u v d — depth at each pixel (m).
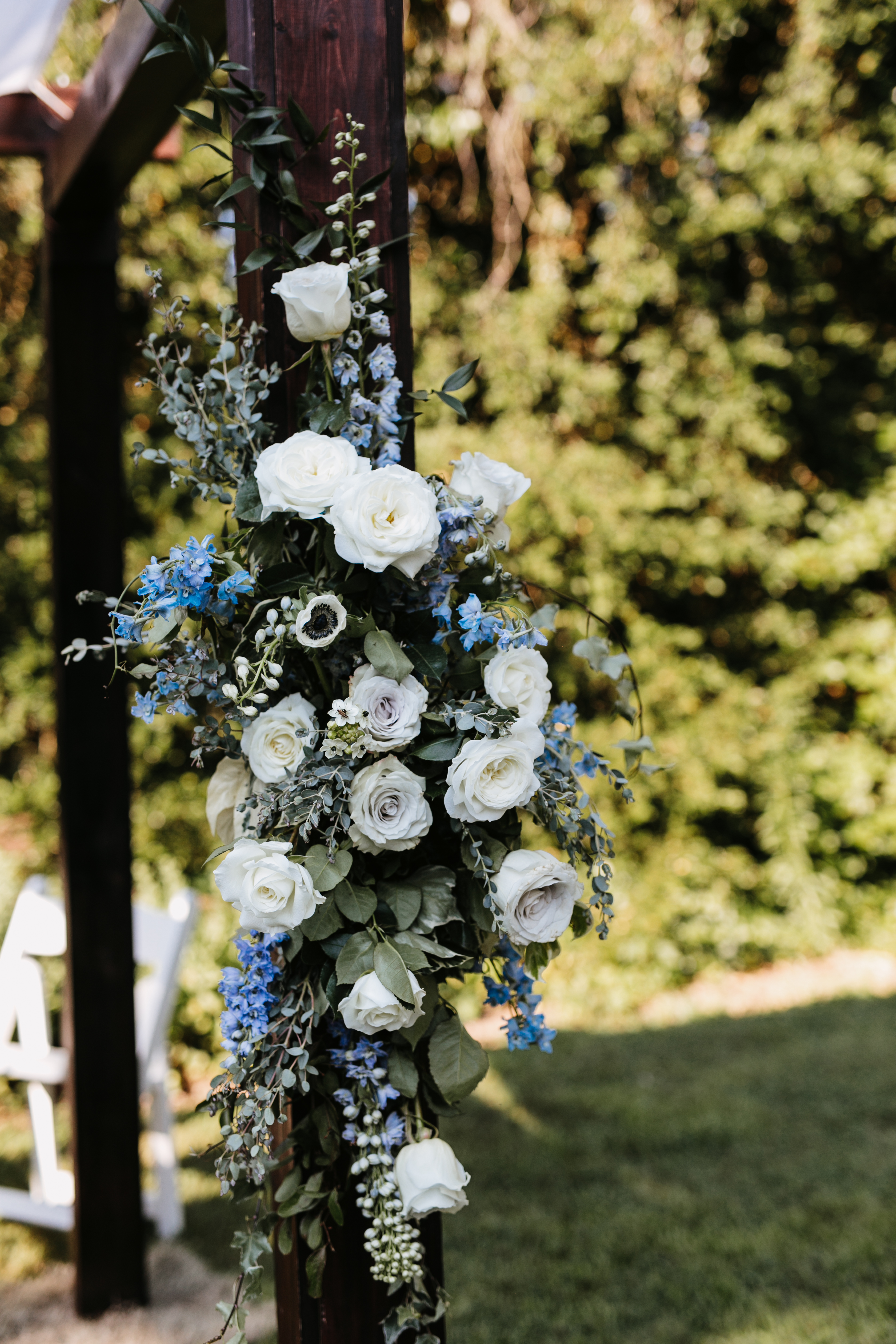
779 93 6.20
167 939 3.14
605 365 6.19
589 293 6.09
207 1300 2.71
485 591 1.33
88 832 2.64
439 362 5.97
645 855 6.11
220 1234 3.11
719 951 6.13
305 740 1.20
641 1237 2.98
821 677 6.71
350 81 1.38
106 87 2.07
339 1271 1.36
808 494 7.00
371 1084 1.24
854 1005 5.45
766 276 6.71
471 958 1.31
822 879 6.43
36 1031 3.02
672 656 6.29
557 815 1.33
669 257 6.13
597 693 6.23
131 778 2.68
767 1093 4.16
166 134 2.17
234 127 1.34
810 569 6.55
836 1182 3.33
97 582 2.65
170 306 1.38
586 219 6.43
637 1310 2.60
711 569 6.46
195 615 1.23
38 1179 3.09
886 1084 4.23
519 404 6.06
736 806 6.24
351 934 1.23
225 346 1.32
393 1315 1.29
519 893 1.22
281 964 1.26
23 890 3.44
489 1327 2.53
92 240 2.64
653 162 6.21
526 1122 3.91
